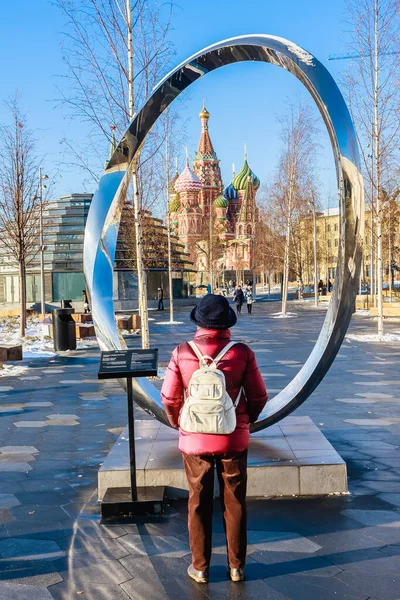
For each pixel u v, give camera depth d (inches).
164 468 195.8
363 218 195.3
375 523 170.6
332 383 428.8
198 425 135.2
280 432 237.3
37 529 172.9
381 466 224.7
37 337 814.5
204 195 4099.4
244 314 1363.2
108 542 162.6
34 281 1736.0
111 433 295.3
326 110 195.5
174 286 1948.8
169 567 147.4
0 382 462.9
